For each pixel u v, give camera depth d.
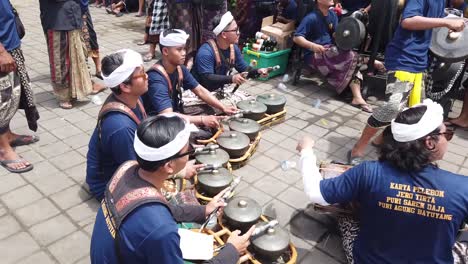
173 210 2.10
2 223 2.69
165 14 5.69
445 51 3.69
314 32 5.05
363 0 5.92
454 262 2.04
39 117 3.87
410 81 3.31
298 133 4.13
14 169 3.22
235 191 3.13
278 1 6.20
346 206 2.52
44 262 2.40
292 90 5.27
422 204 1.82
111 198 1.52
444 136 1.86
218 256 1.81
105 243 1.48
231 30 3.67
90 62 5.81
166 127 1.48
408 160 1.84
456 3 5.17
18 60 3.26
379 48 4.94
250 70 3.93
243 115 3.87
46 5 3.91
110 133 2.36
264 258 2.31
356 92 4.82
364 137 3.52
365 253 2.09
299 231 2.77
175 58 3.00
